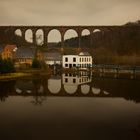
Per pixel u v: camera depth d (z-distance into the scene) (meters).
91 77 79.56
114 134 22.30
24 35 152.50
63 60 119.19
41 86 55.75
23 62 109.19
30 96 42.91
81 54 121.19
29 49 121.19
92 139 21.22
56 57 125.88
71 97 42.25
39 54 114.00
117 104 35.78
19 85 56.56
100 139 21.20
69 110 31.86
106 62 146.38
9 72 74.56
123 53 164.62
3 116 28.62
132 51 164.88
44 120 26.91
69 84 60.06
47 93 46.38
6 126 24.73
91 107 33.75
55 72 100.38
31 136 21.95
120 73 91.69
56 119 27.36
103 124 25.39
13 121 26.53
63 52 129.62
